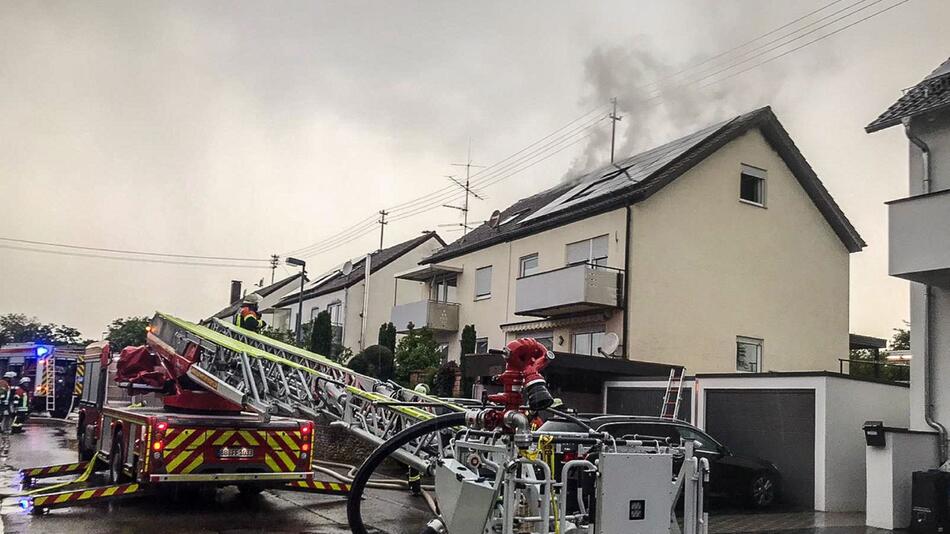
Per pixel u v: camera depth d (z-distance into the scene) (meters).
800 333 22.17
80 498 9.34
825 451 12.74
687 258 20.53
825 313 22.77
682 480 4.76
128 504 10.10
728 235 21.28
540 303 20.98
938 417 12.07
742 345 21.27
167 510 9.71
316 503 10.72
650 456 4.51
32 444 18.34
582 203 21.77
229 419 9.85
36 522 8.66
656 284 19.95
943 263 11.42
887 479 11.12
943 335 12.20
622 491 4.38
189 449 9.46
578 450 4.80
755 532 10.13
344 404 7.55
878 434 11.27
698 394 15.09
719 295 20.88
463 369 18.86
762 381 13.95
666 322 19.95
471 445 4.77
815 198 22.98
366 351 22.33
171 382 10.75
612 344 18.69
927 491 10.65
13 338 77.38
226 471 9.67
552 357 4.66
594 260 21.19
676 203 20.56
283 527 8.80
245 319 11.55
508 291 24.92
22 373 28.61
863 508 12.98
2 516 9.02
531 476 4.29
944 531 10.54
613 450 4.45
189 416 9.77
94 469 11.97
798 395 13.36
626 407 16.92
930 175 12.85
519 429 4.25
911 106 13.11
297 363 9.06
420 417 6.61
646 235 20.00
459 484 4.66
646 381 16.41
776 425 13.64
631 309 19.52
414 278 31.03
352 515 5.34
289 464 10.04
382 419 7.21
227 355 9.45
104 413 11.85
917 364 12.40
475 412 4.80
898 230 12.09
